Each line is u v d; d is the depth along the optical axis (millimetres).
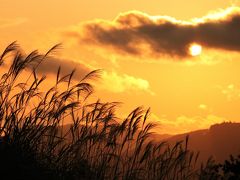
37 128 18312
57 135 18703
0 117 18000
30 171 16625
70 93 19125
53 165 18016
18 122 18156
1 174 16172
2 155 16594
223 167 18984
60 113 18672
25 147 17422
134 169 20297
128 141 20422
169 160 20953
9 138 17438
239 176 18672
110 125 19875
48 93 18984
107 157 19844
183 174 20938
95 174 19234
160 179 20859
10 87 18547
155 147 20688
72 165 18422
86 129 19391
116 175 19953
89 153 19547
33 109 18688
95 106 19766
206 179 20219
